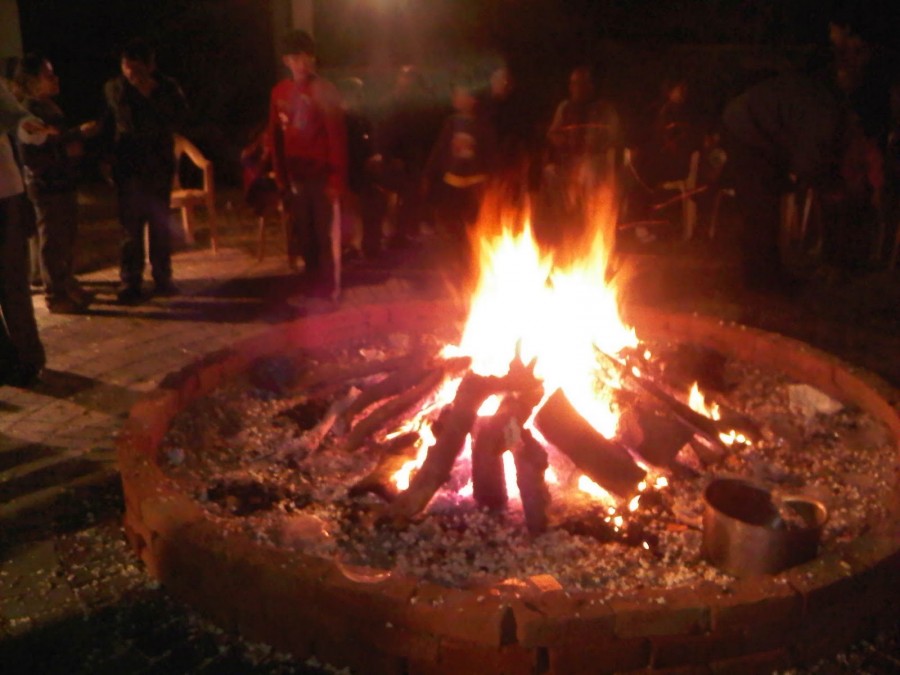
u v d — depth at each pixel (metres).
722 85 11.42
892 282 7.37
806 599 2.80
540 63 12.65
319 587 2.84
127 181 6.71
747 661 2.82
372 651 2.83
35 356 5.30
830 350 6.01
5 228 5.00
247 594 3.00
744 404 4.68
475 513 3.66
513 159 8.74
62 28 12.09
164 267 7.08
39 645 3.04
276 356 5.04
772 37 11.73
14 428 4.77
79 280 7.50
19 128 4.76
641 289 7.28
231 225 9.33
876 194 7.65
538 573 3.26
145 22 12.12
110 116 6.64
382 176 7.97
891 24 7.05
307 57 6.47
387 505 3.61
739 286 7.34
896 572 3.01
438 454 3.67
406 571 3.26
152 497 3.34
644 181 9.07
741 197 7.19
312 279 7.07
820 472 4.03
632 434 4.05
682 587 2.81
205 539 3.10
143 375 5.55
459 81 7.28
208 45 12.02
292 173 6.73
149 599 3.28
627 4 12.33
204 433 4.33
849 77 6.96
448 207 7.53
